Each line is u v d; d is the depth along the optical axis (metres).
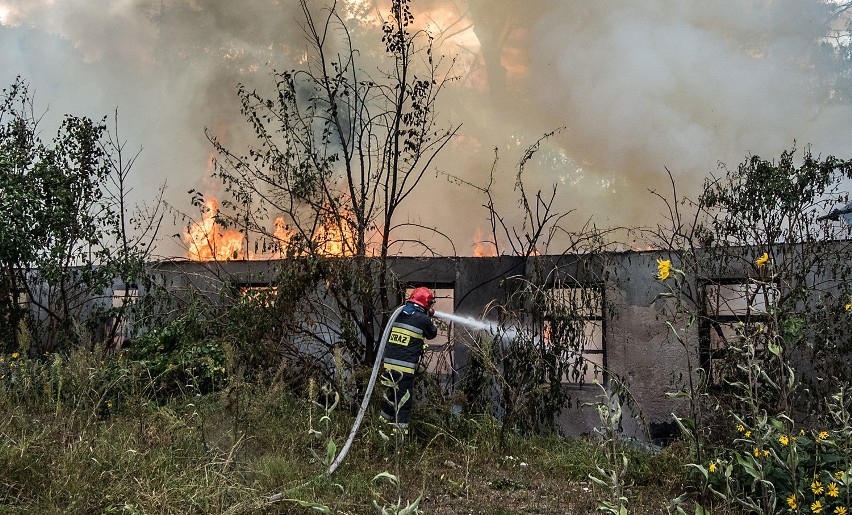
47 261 8.63
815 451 5.07
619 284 8.78
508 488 5.62
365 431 6.38
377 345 7.90
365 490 5.06
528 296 8.61
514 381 7.77
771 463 4.91
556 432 7.79
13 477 4.46
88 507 4.30
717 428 6.63
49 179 8.89
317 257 7.39
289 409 6.91
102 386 6.74
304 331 7.62
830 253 7.80
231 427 6.02
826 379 7.41
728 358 6.89
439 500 5.16
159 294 8.87
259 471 5.09
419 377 7.32
